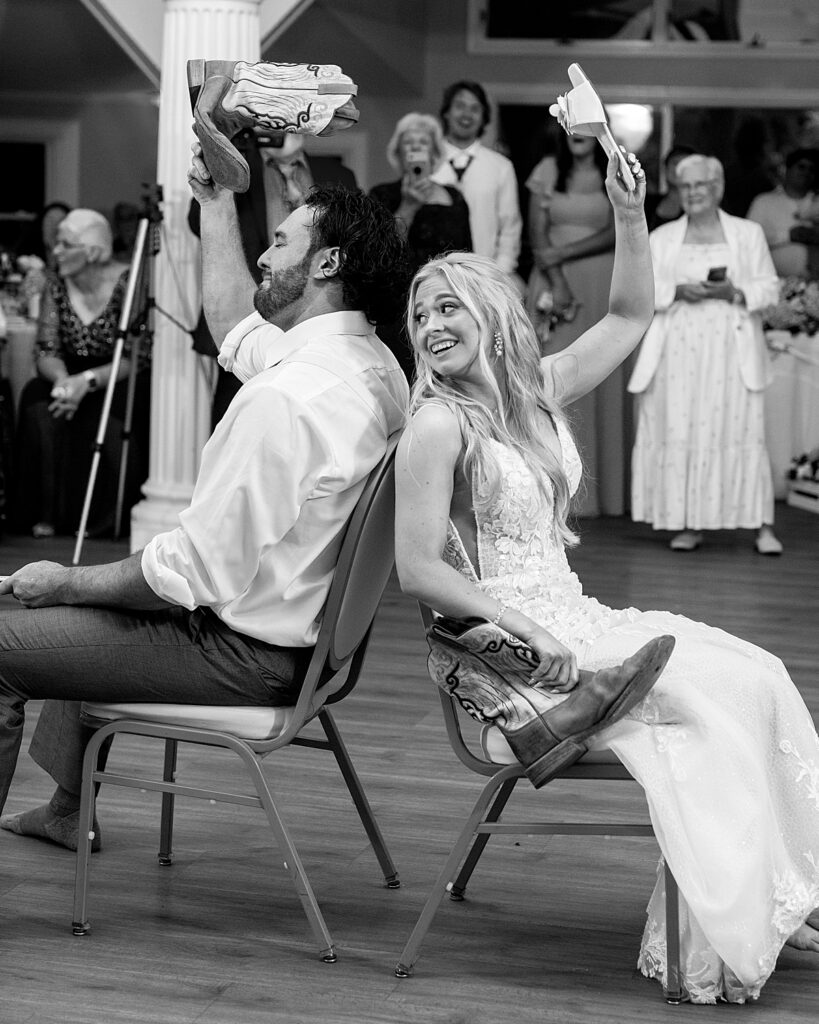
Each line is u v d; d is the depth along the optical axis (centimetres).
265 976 240
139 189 1062
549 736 227
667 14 970
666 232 657
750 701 230
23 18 980
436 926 261
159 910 264
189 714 246
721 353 652
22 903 266
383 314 248
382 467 237
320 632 240
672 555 651
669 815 222
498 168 725
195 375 596
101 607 248
